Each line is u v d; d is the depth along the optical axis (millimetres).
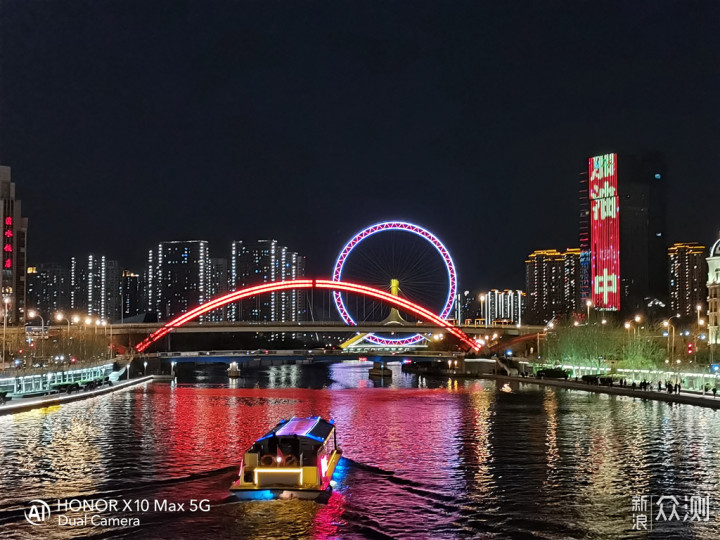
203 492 49438
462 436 75125
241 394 143500
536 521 43531
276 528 42125
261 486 46906
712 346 152250
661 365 138250
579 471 56500
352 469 57312
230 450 65625
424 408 108250
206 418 93125
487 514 44906
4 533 41438
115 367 186000
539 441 71000
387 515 44625
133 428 81438
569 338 170000
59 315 175875
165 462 59688
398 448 67375
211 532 41500
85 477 54156
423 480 53531
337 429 81875
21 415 94312
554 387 151750
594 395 127125
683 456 62312
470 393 139250
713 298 184500
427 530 41938
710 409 98562
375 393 145000
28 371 123500
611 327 174625
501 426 83250
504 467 58031
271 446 50094
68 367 146500
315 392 149750
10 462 59750
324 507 46000
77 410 101875
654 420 86625
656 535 41156
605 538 40781
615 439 71750
